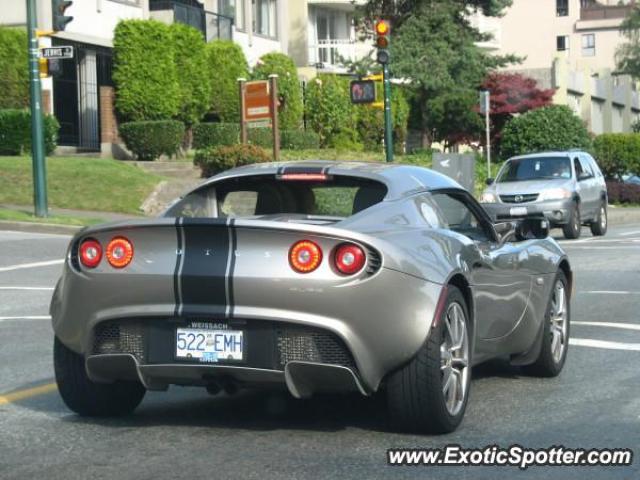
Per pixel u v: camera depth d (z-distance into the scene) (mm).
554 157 25359
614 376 8883
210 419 7613
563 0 91125
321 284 6715
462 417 7348
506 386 8570
